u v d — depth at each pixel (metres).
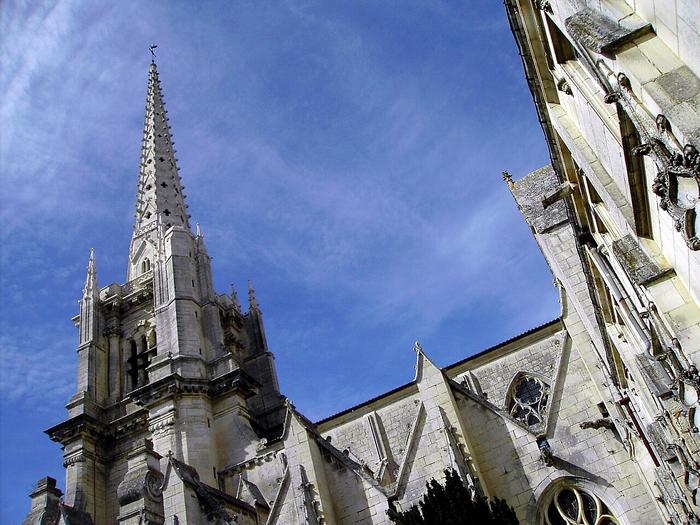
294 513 29.75
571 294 29.88
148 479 35.03
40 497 40.41
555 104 18.44
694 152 10.05
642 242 15.05
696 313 13.76
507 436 28.30
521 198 36.69
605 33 11.86
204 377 54.03
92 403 58.34
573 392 28.62
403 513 25.28
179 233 64.75
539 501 26.66
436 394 29.94
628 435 25.81
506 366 46.09
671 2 10.38
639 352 21.81
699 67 10.41
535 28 16.83
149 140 82.19
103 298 67.94
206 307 60.06
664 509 24.36
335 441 48.97
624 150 13.19
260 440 49.28
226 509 34.41
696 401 15.45
